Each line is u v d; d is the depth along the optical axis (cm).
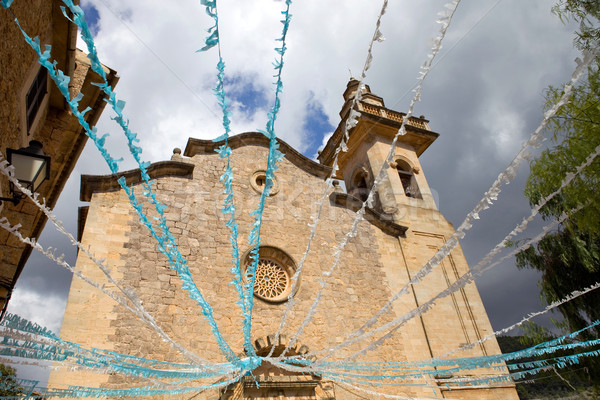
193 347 1154
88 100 1264
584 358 1301
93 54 231
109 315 1104
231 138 1736
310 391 1234
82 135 1259
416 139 2320
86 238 1214
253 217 1559
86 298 1104
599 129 847
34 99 948
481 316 1694
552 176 1016
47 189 1250
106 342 1059
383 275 1664
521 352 829
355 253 1672
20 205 991
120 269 1198
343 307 1486
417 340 1530
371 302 1556
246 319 802
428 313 1623
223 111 299
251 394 1161
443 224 1991
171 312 1187
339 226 1727
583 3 784
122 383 1010
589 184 912
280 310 1366
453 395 1431
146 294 1184
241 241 1468
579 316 1345
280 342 1278
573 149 909
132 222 1307
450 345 1555
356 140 2292
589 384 1328
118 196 1347
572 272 1368
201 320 1211
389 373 1388
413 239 1855
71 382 974
